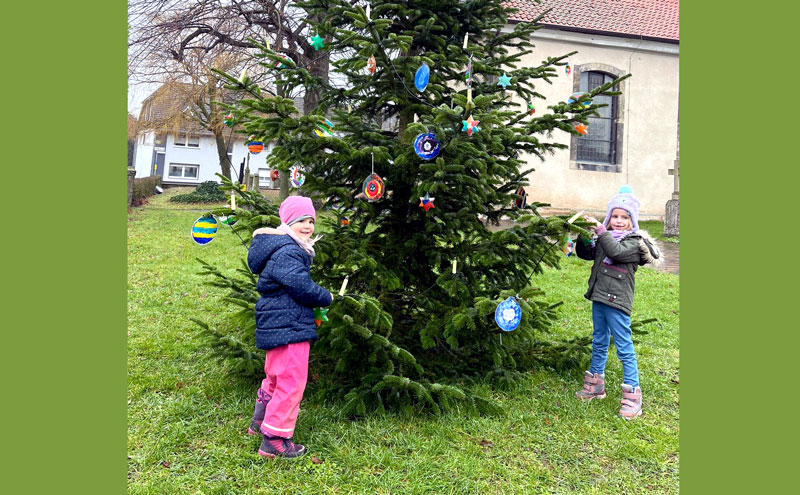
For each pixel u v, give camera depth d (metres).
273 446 3.07
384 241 4.34
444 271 4.03
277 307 3.08
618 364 4.88
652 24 17.56
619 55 17.11
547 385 4.32
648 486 3.00
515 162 4.07
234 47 12.10
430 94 4.21
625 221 4.00
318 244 3.69
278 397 3.06
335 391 3.84
